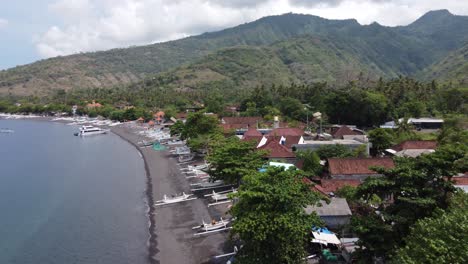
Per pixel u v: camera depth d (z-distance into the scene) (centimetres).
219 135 9762
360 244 3428
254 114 15650
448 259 2312
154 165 9675
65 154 12219
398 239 3247
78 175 9275
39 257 4941
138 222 5866
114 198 7212
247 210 3622
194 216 5816
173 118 17950
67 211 6631
